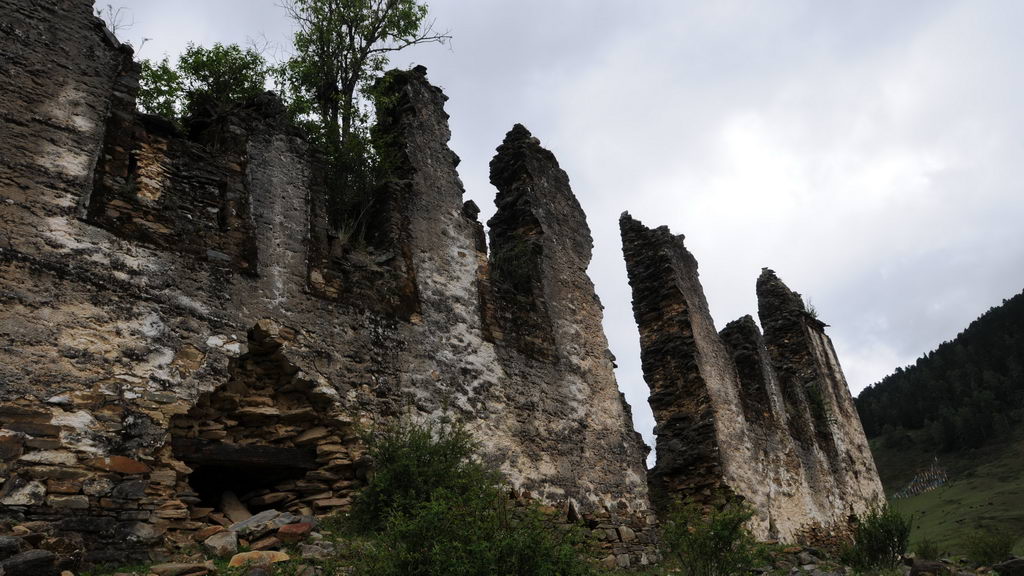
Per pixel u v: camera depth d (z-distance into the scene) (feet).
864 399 333.62
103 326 26.25
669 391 54.13
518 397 39.93
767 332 79.10
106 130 29.04
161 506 25.50
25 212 25.88
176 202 30.07
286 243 32.99
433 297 38.19
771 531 53.06
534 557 21.94
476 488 26.50
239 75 39.60
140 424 25.96
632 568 40.50
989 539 53.26
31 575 19.69
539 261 46.21
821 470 66.44
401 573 21.33
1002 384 257.55
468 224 42.50
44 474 23.44
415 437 31.17
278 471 30.71
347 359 32.86
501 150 51.83
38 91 27.71
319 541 26.32
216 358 28.71
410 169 40.86
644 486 45.50
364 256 36.11
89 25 30.01
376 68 45.57
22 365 24.13
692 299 57.67
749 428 56.54
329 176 39.04
